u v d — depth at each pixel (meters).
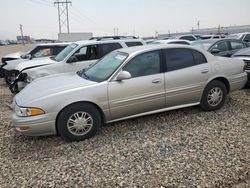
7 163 3.55
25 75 7.00
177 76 4.66
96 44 7.54
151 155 3.56
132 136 4.23
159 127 4.54
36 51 10.21
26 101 3.92
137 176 3.08
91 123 4.16
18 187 2.98
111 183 2.97
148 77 4.43
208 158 3.39
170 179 2.98
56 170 3.30
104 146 3.91
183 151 3.62
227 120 4.71
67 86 4.15
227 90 5.36
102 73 4.48
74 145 4.00
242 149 3.59
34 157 3.69
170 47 4.73
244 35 16.00
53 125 3.93
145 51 4.53
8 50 39.41
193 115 5.03
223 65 5.16
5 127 4.89
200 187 2.81
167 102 4.68
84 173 3.20
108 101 4.19
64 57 7.48
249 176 2.97
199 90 4.94
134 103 4.38
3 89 8.64
